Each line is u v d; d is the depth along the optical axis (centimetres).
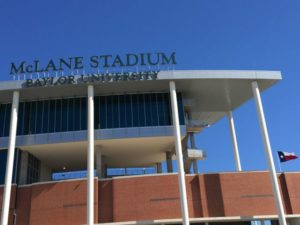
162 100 4625
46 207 4091
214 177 4222
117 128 4447
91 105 4303
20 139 4434
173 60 4441
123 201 4084
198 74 4403
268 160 4244
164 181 4141
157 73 4369
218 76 4419
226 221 4216
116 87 4469
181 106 4609
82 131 4438
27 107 4616
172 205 4053
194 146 4906
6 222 3925
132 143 4631
